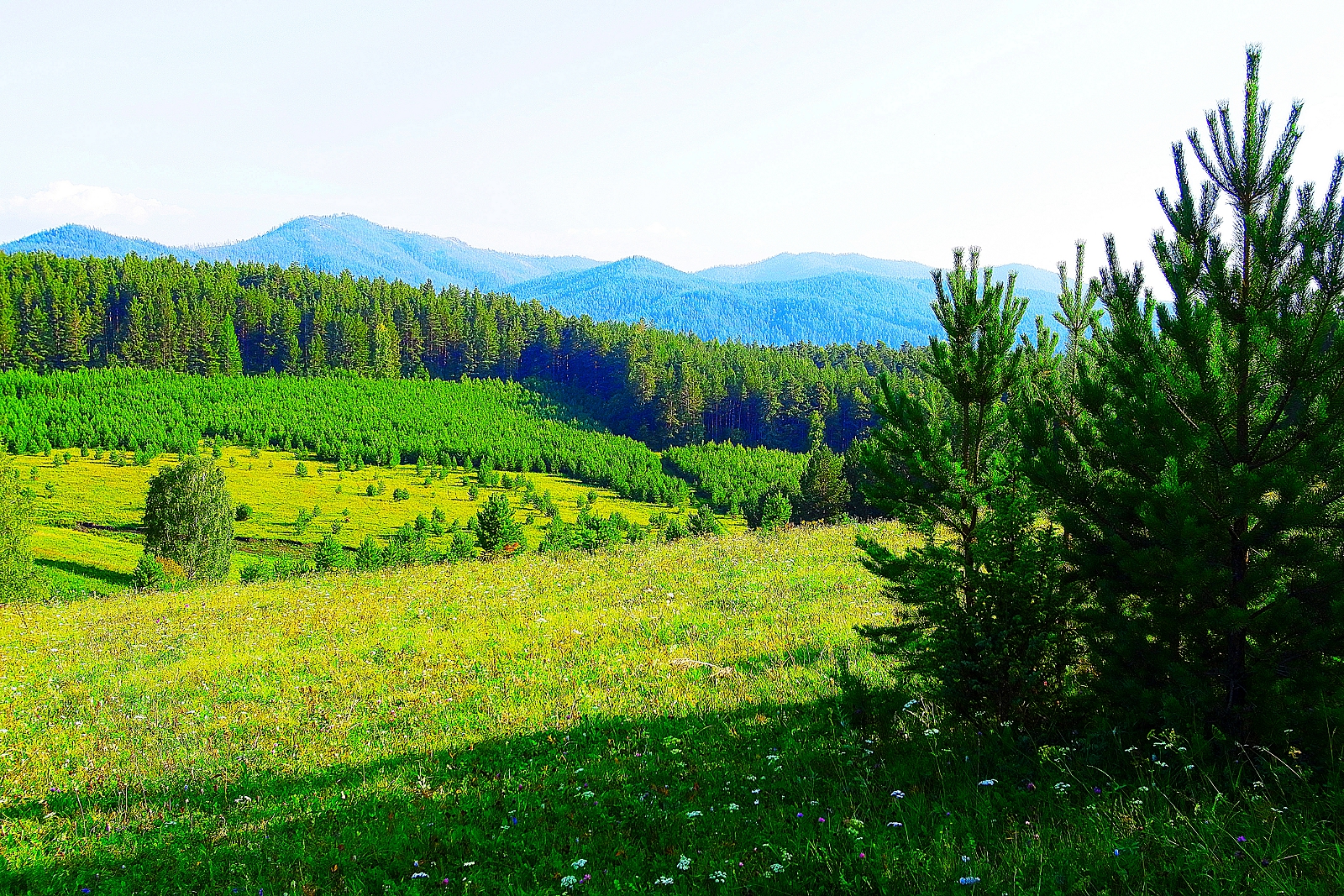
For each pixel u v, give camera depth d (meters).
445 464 151.88
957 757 6.90
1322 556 5.41
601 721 10.08
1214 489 5.72
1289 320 5.50
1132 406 6.09
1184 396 5.86
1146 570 5.96
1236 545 5.83
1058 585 6.88
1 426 139.12
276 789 8.83
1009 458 7.61
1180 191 6.37
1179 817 5.07
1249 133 6.00
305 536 95.19
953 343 7.86
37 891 6.50
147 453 131.75
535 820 7.09
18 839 7.66
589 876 5.71
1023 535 7.02
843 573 17.81
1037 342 9.16
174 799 8.66
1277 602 5.43
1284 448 5.71
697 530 61.09
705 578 19.22
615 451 169.50
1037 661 6.81
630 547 26.97
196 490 52.69
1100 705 6.52
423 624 17.34
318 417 173.62
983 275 7.75
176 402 168.88
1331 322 5.43
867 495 7.89
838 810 6.31
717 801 7.03
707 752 8.41
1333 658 5.51
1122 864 4.73
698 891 5.27
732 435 176.62
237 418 165.88
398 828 7.21
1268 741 5.45
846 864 5.21
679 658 12.62
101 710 12.55
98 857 7.15
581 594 18.98
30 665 16.14
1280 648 5.65
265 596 23.28
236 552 84.94
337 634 17.09
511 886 5.75
